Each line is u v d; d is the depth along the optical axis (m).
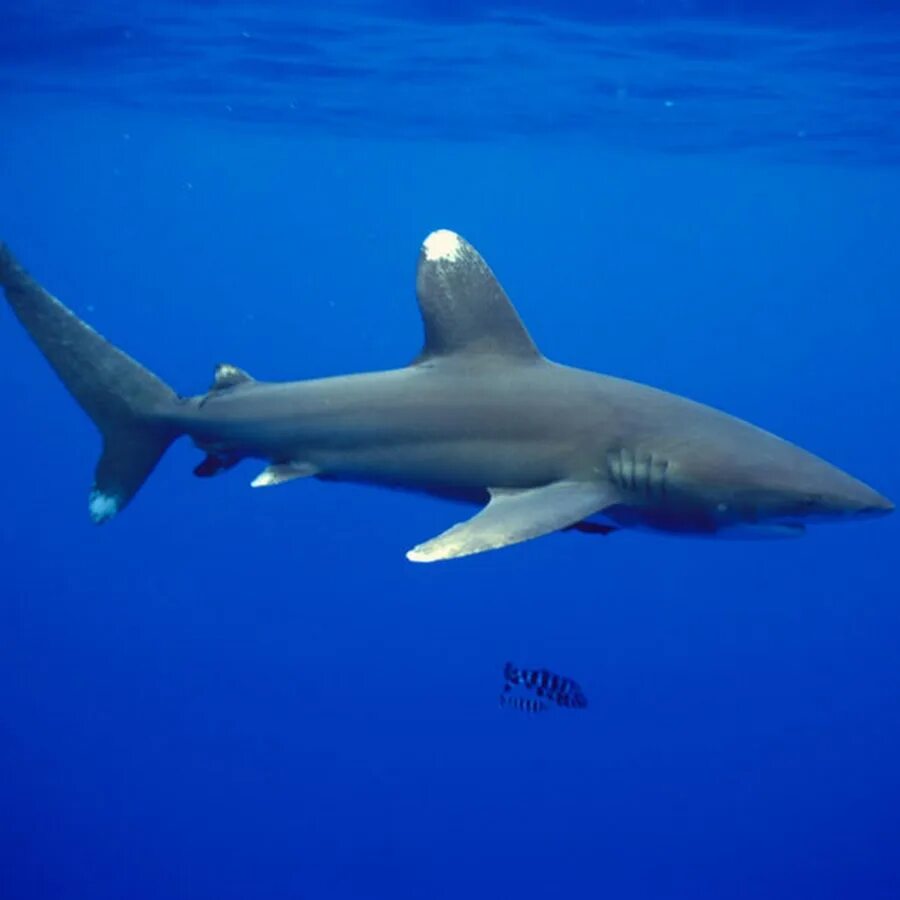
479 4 17.77
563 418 6.20
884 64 19.83
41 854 17.48
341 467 6.75
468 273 6.62
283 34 20.39
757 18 17.50
